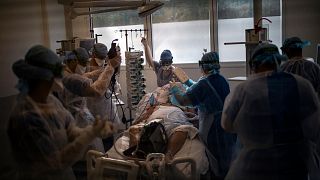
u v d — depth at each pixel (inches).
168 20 122.1
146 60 126.3
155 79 131.0
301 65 74.7
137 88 114.5
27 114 44.6
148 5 98.9
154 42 127.2
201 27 115.6
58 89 55.1
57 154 46.2
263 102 51.8
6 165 47.9
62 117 51.9
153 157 71.9
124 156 77.4
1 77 56.3
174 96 86.7
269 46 54.9
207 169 79.0
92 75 92.3
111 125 49.8
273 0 84.8
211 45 113.9
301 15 77.4
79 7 93.4
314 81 73.7
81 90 75.7
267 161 52.9
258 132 52.7
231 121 56.4
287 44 76.2
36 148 44.5
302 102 52.0
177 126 87.0
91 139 48.6
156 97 106.7
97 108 93.4
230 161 77.2
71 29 89.0
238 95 54.8
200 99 80.2
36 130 44.4
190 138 85.2
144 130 81.2
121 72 118.9
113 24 122.6
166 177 71.4
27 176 46.2
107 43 123.1
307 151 54.3
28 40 62.9
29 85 46.6
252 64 56.3
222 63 110.7
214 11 109.9
